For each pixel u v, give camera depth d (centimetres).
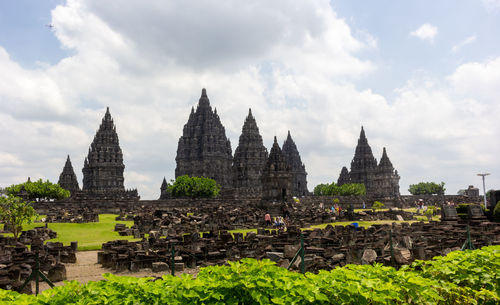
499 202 4334
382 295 710
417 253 2430
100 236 4094
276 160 7075
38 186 8962
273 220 5491
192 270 2400
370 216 6153
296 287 713
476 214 4553
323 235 3378
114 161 12531
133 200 7188
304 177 18375
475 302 839
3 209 3447
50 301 702
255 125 14150
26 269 2141
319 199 9206
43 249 2898
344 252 2462
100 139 12606
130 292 738
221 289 731
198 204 7662
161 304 706
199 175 15200
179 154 15788
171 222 4878
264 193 7012
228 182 15800
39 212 6262
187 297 708
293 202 6925
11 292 718
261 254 2597
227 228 4731
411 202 10050
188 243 3020
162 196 16012
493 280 891
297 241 2900
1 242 3431
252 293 700
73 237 4003
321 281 746
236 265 793
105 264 2606
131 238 3975
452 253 985
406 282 793
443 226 3856
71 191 13388
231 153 16738
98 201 6944
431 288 812
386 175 14838
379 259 2183
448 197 11256
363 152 16900
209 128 15412
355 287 708
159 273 2350
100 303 706
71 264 2688
